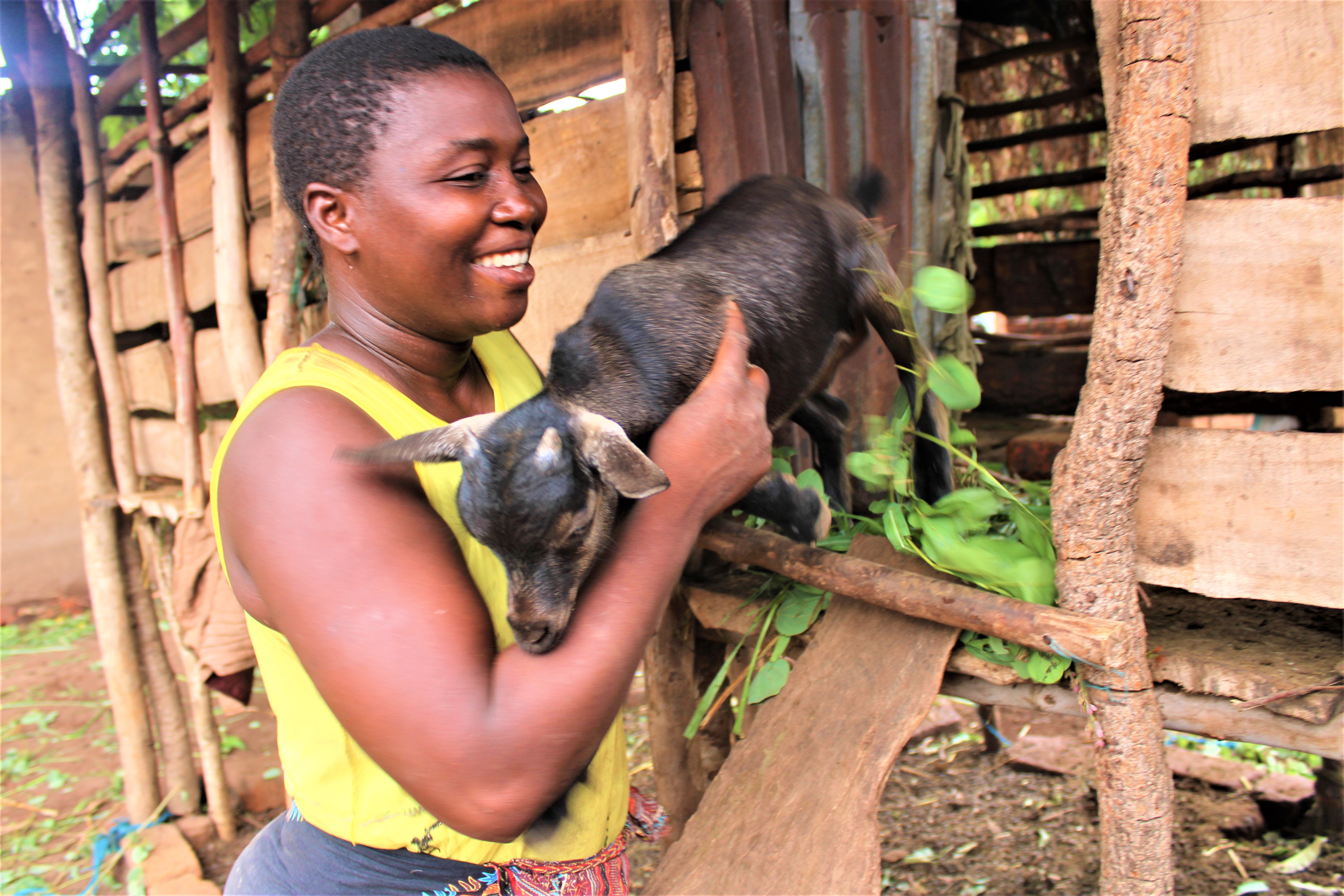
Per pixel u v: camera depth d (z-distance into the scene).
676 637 2.65
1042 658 1.87
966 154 3.63
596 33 2.80
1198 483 1.72
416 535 1.22
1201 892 3.09
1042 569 1.92
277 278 3.57
